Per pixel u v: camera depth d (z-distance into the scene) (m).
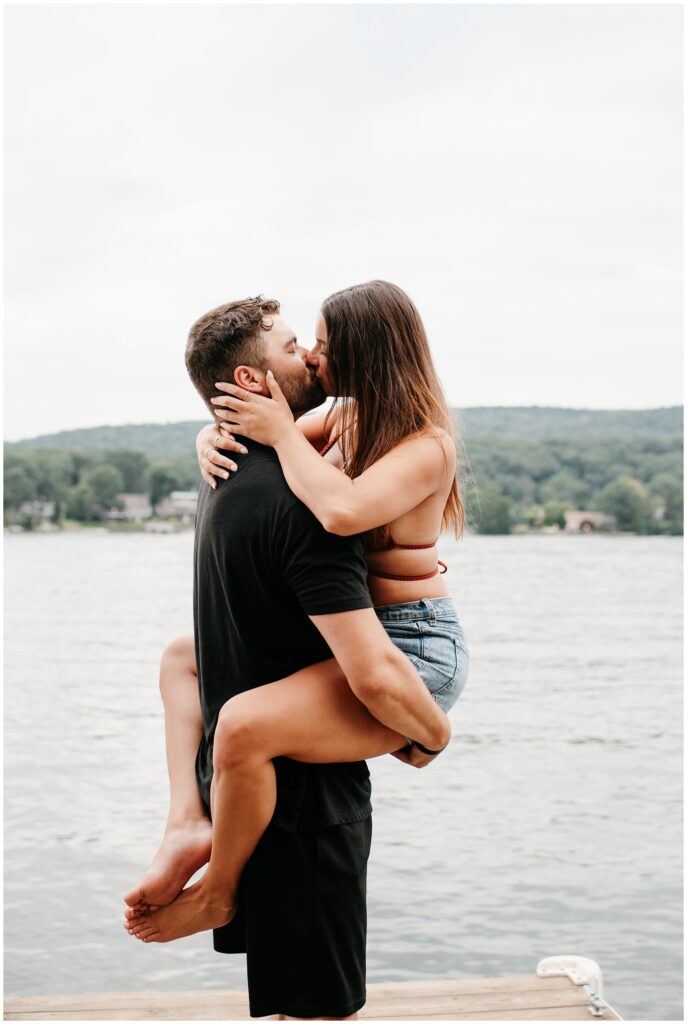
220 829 1.71
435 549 1.97
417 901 6.32
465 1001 2.42
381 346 1.91
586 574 40.59
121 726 13.16
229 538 1.72
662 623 27.30
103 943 5.50
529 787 9.87
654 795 9.47
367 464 1.89
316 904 1.74
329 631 1.66
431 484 1.84
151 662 20.05
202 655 1.87
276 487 1.72
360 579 1.69
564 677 18.33
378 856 7.42
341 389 1.92
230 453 1.81
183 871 1.82
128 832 7.96
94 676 18.20
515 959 5.31
